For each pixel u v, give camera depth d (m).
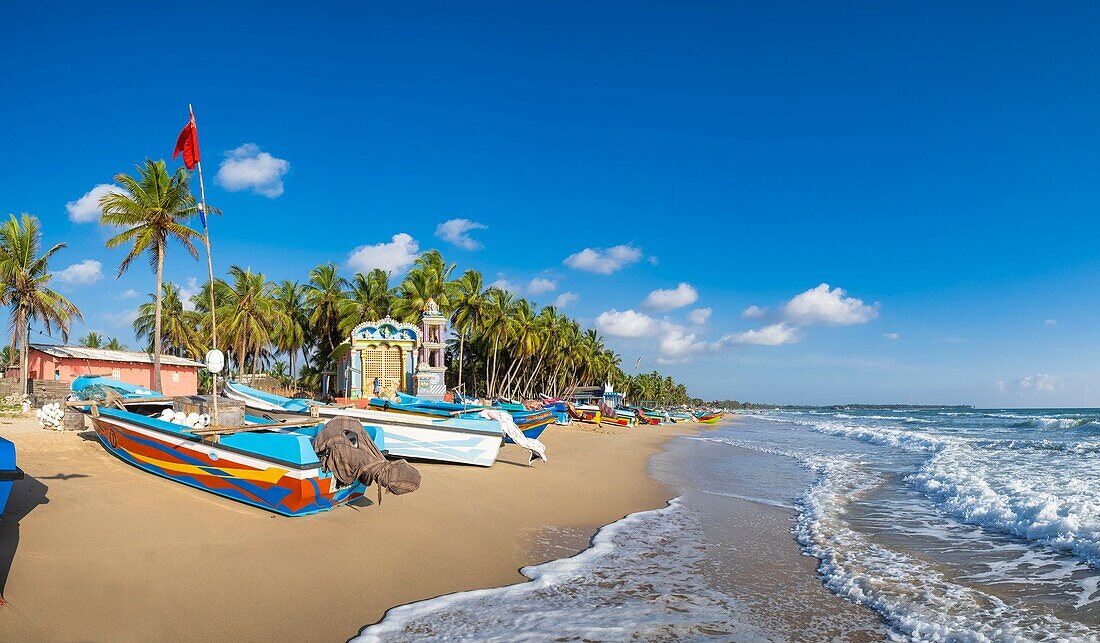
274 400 18.22
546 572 8.34
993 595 7.48
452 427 15.80
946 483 15.92
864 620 6.74
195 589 6.70
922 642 6.12
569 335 80.75
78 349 36.81
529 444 17.72
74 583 6.37
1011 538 10.48
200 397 15.58
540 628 6.35
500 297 63.03
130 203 29.88
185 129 10.97
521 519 11.19
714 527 11.37
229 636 5.87
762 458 25.22
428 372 36.25
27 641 5.31
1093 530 10.16
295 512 9.09
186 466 9.84
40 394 22.31
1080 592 7.58
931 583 7.94
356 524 9.38
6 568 6.41
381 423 15.67
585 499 13.53
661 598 7.36
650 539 10.33
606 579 8.09
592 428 43.69
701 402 173.12
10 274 32.28
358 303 51.44
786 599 7.41
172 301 55.28
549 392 82.25
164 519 8.40
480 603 7.08
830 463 22.58
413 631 6.22
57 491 8.84
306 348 60.28
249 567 7.41
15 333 33.03
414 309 50.38
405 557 8.41
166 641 5.65
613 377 112.38
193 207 30.86
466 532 9.84
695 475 19.22
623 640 6.07
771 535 10.83
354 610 6.68
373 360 37.22
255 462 9.18
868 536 10.64
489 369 76.69
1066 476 16.97
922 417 88.12
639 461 22.84
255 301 47.84
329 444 9.36
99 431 11.74
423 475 13.59
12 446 6.40
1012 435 37.78
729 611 6.96
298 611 6.52
